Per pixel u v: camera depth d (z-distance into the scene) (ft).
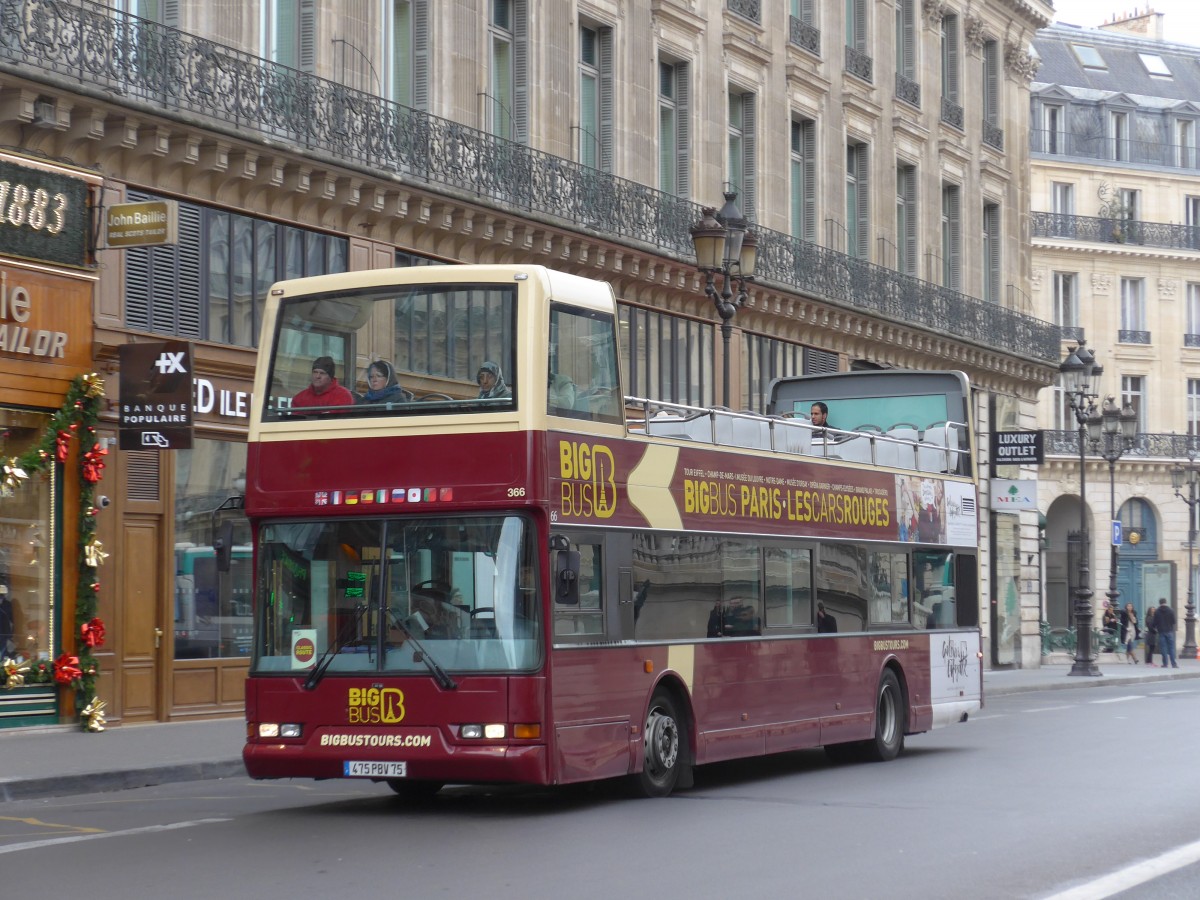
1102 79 254.88
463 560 47.39
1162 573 239.71
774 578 60.70
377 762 47.19
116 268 75.05
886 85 144.97
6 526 71.67
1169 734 79.61
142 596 77.05
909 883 35.50
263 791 57.72
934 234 152.76
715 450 57.36
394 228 89.92
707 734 55.42
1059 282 240.94
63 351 72.74
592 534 49.49
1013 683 131.44
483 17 98.37
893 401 80.74
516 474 47.03
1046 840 42.09
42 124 70.69
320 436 49.14
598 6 108.78
